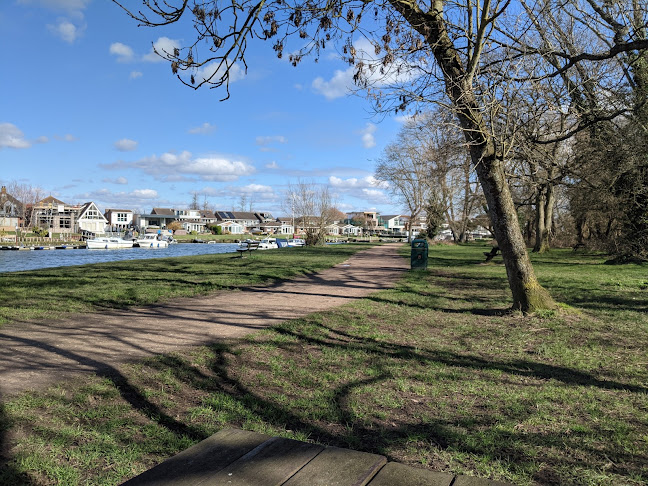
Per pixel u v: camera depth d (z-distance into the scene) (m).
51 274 15.45
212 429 3.97
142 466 3.31
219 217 163.12
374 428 4.12
